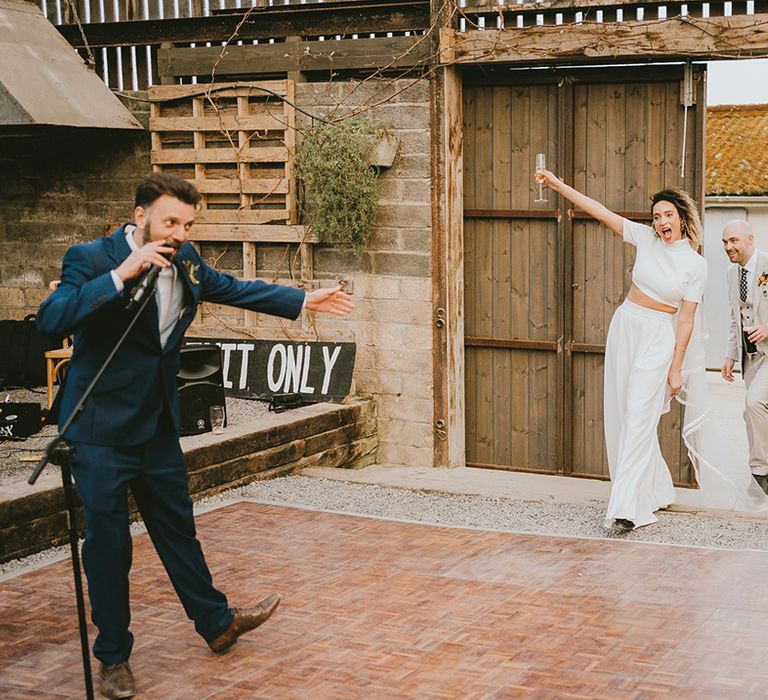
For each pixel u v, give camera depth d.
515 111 8.54
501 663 4.38
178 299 4.07
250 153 8.92
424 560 5.73
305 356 8.89
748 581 5.33
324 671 4.33
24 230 9.92
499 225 8.70
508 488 7.38
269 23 8.92
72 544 3.73
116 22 9.42
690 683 4.16
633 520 6.14
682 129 8.12
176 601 5.12
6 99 8.23
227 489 7.16
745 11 7.64
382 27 8.58
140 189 3.96
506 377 8.81
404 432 8.79
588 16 8.05
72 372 4.04
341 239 8.66
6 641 4.67
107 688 4.08
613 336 6.53
